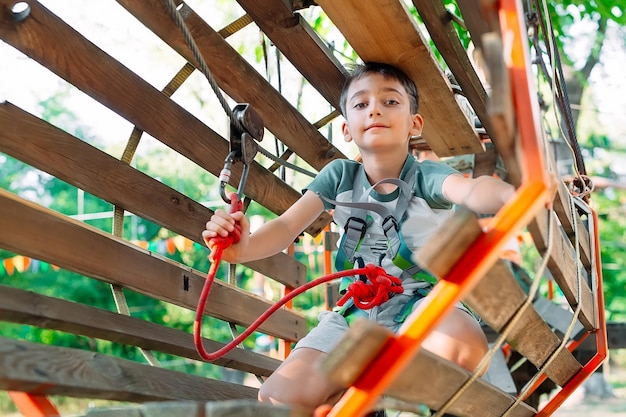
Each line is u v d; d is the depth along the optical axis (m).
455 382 2.00
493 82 1.49
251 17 3.41
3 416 14.59
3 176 21.11
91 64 2.80
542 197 1.60
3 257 17.22
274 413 1.80
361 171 3.11
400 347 1.65
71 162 2.70
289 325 4.16
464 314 2.74
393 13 2.96
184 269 3.21
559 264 2.32
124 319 2.64
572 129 3.73
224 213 2.52
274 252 2.95
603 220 15.09
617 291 14.51
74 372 1.94
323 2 2.95
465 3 2.23
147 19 3.08
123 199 2.96
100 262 2.68
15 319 2.13
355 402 1.67
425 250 1.59
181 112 3.28
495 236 1.61
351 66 3.85
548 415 3.23
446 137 4.20
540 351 2.64
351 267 2.99
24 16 2.53
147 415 1.83
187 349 2.95
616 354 16.56
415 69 3.29
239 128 2.63
